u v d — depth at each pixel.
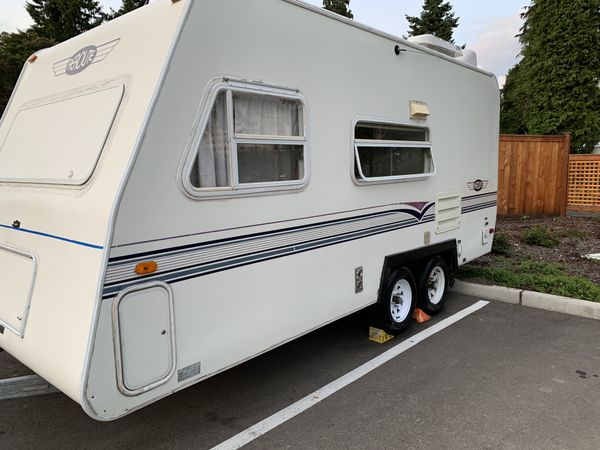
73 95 2.74
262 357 3.94
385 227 3.93
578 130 15.26
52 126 2.80
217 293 2.58
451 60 4.71
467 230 5.26
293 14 2.96
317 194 3.22
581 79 14.95
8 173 2.99
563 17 14.98
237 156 2.64
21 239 2.68
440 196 4.66
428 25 26.73
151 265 2.24
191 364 2.47
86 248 2.15
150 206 2.22
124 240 2.12
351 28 3.43
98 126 2.42
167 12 2.42
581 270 6.07
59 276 2.30
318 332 4.48
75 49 2.95
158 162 2.24
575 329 4.42
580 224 9.31
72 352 2.10
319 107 3.20
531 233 7.68
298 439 2.78
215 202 2.53
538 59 15.97
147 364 2.25
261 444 2.74
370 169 3.77
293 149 3.06
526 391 3.28
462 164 5.04
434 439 2.75
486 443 2.69
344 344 4.18
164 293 2.30
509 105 26.03
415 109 4.13
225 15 2.53
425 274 4.64
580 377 3.47
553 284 5.29
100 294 2.04
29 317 2.46
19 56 10.60
